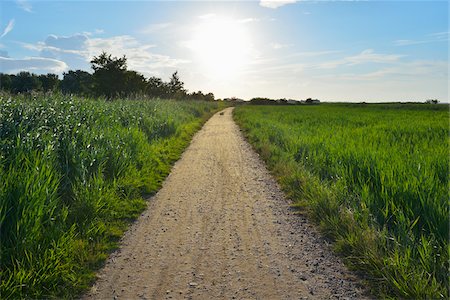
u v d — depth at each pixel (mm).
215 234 5555
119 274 4281
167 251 4930
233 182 9047
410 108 60031
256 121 25703
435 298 3510
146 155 10250
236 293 3844
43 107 9352
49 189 5156
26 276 3824
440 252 4242
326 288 3920
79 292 3875
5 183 4656
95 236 5230
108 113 12938
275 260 4621
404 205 5367
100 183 6547
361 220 5398
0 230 4230
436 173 6539
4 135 6867
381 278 3969
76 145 7566
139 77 51406
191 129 22078
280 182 8781
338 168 7996
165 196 7746
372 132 14734
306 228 5742
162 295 3816
